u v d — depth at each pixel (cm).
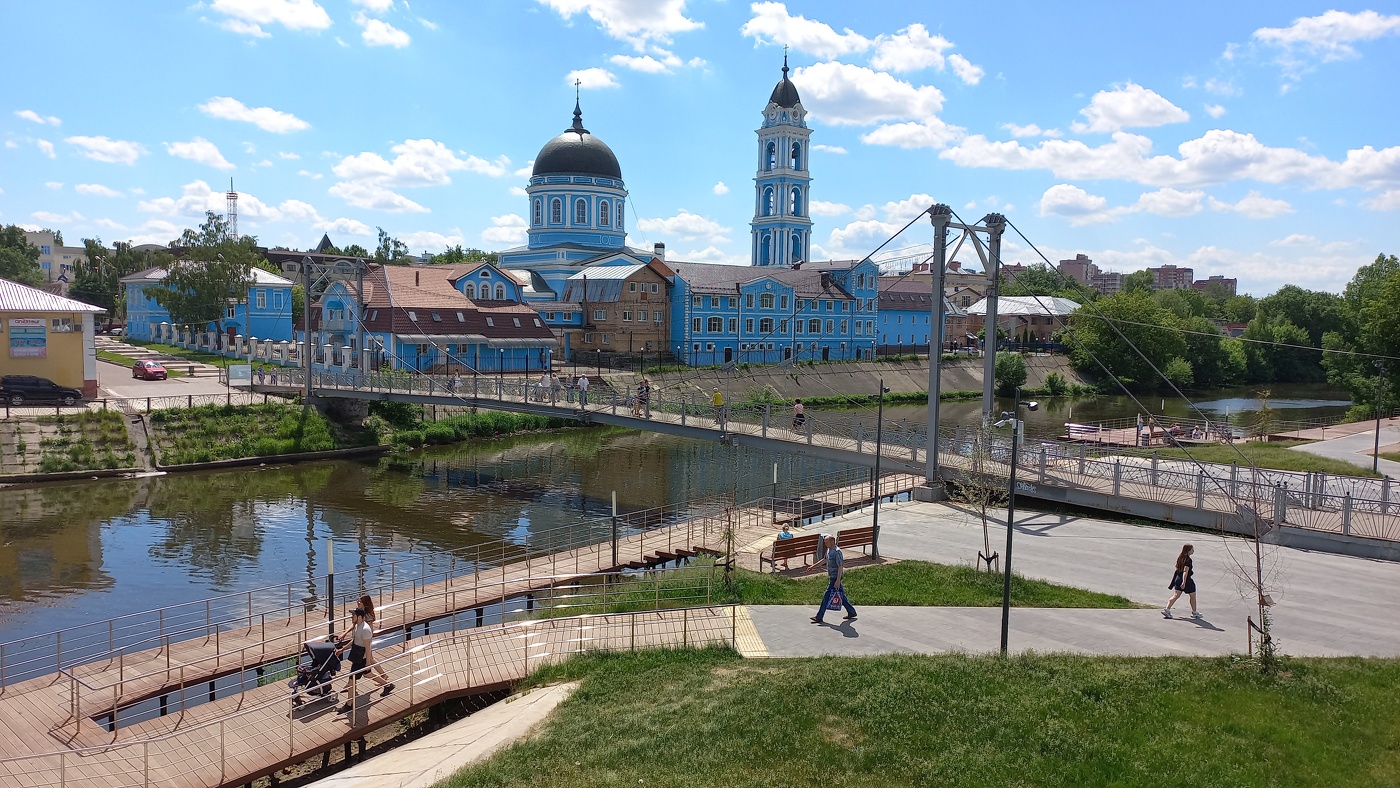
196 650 2088
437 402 5272
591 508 4275
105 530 3681
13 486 4362
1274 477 3906
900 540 2945
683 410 4559
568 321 9219
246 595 2897
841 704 1475
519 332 8038
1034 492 3475
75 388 5350
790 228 12369
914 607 2167
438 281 8056
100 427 4869
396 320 7288
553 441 6375
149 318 9431
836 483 4781
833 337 10781
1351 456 4759
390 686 1722
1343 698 1479
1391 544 2619
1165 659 1691
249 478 4772
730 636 1939
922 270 16650
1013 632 1945
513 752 1370
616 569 2831
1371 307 7112
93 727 1650
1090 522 3231
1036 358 11644
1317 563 2586
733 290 9762
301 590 2953
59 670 1941
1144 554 2733
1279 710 1438
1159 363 11181
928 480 3684
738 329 9825
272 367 6375
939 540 2945
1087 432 5809
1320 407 9475
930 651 1820
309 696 1698
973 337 13075
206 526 3791
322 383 5856
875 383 9981
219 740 1552
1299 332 12500
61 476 4509
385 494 4503
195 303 8169
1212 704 1458
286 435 5406
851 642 1891
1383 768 1269
